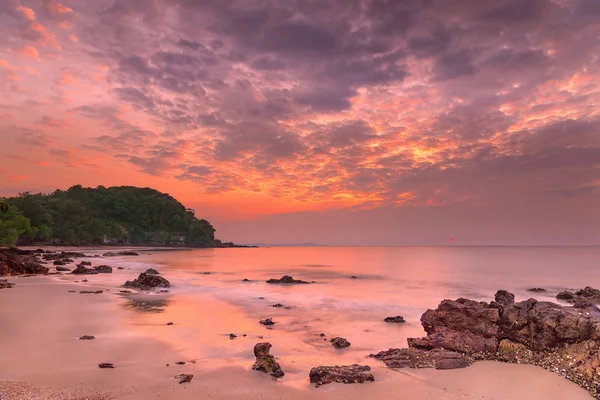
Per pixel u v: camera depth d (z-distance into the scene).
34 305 24.12
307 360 15.02
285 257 144.12
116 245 197.50
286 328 20.83
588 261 112.12
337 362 14.83
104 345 15.81
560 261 112.25
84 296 28.66
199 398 10.97
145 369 13.20
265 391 11.60
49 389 11.10
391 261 115.06
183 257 119.75
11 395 10.50
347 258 137.25
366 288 42.62
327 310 26.80
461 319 16.36
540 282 52.84
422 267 85.25
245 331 19.73
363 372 13.02
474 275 63.12
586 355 12.75
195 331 19.08
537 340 14.28
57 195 191.12
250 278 53.75
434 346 15.58
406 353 14.87
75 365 13.29
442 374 13.16
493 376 12.87
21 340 16.08
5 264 42.19
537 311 14.70
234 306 27.73
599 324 12.97
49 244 137.50
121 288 35.09
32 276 41.94
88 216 171.75
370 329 20.84
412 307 28.52
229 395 11.25
